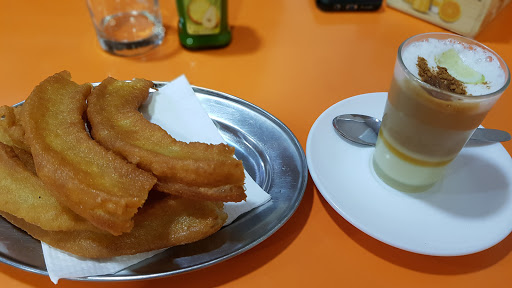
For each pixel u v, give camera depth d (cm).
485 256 21
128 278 17
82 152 19
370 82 33
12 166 19
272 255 21
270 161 24
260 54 35
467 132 20
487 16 37
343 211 21
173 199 19
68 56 34
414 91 20
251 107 27
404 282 20
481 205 22
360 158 24
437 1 38
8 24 37
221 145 20
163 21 39
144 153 19
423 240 20
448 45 22
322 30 38
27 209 18
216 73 33
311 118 29
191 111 26
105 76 32
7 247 19
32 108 20
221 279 19
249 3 41
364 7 41
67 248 18
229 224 20
